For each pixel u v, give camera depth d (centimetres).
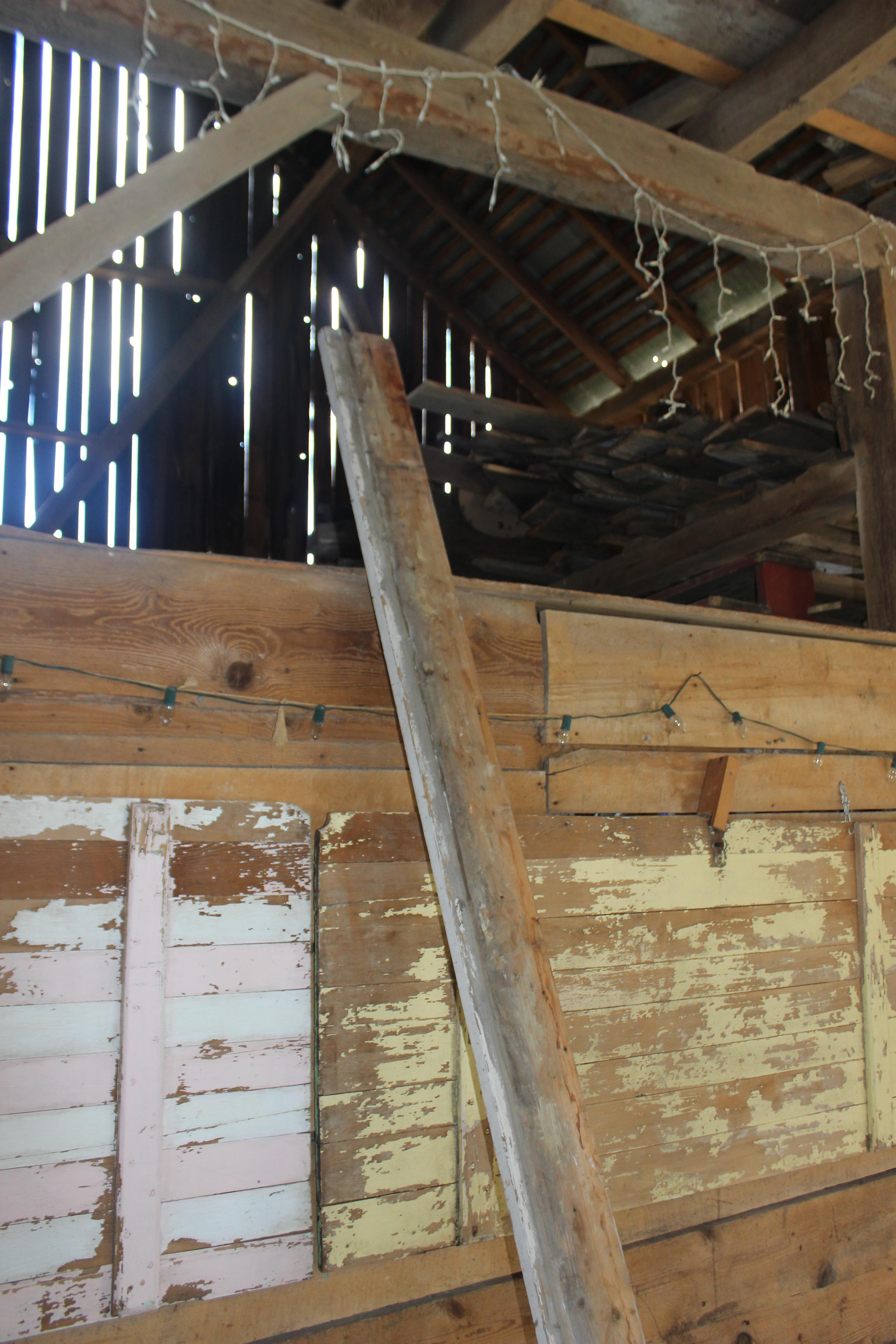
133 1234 166
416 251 813
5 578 180
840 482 423
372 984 192
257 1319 178
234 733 196
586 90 625
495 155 285
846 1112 246
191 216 720
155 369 680
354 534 599
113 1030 171
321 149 757
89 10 226
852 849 260
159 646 191
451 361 832
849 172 412
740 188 330
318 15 255
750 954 237
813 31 309
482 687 220
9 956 165
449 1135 195
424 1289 192
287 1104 182
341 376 231
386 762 210
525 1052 157
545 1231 145
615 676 236
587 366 824
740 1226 231
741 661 255
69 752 182
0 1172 160
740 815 248
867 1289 246
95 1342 166
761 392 666
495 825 176
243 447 728
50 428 654
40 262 215
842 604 508
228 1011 179
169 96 704
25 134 664
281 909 187
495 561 594
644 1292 213
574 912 214
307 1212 180
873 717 274
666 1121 217
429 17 287
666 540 531
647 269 340
